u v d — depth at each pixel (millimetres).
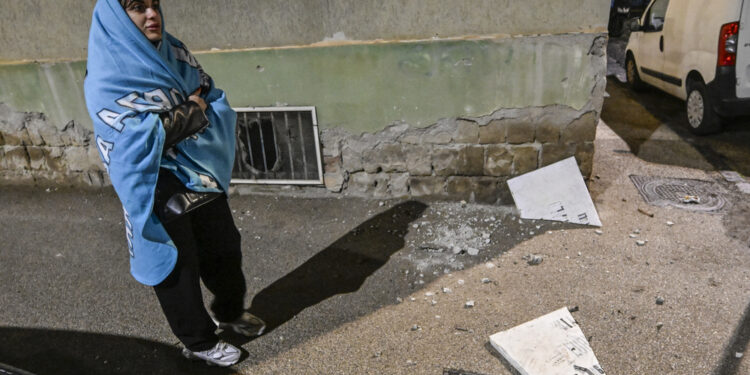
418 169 3814
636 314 2574
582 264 3037
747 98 4523
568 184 3572
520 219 3596
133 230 1985
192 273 2127
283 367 2398
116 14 1778
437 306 2766
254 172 4062
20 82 4102
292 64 3609
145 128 1790
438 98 3535
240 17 3529
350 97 3650
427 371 2312
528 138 3561
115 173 1861
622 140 5020
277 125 3850
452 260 3182
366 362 2393
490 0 3201
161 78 1899
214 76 3756
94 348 2611
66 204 4254
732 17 4410
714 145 4762
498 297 2801
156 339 2656
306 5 3412
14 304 3002
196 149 2051
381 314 2730
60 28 3834
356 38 3451
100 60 1824
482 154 3664
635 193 3883
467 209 3760
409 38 3393
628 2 10602
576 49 3252
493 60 3354
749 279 2789
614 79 7664
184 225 2068
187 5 3547
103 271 3299
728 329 2426
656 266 2967
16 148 4434
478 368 2311
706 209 3582
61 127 4258
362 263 3221
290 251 3404
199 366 2447
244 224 3777
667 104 6172
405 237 3475
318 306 2828
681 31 5379
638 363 2266
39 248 3615
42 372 2471
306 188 4070
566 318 2531
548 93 3400
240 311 2562
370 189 3979
